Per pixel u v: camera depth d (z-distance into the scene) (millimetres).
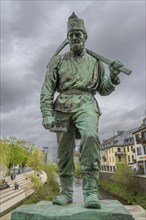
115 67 3074
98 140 2857
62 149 3289
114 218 2445
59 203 3018
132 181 27109
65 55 3457
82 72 3283
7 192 30016
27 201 22797
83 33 3293
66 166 3303
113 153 53531
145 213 7520
